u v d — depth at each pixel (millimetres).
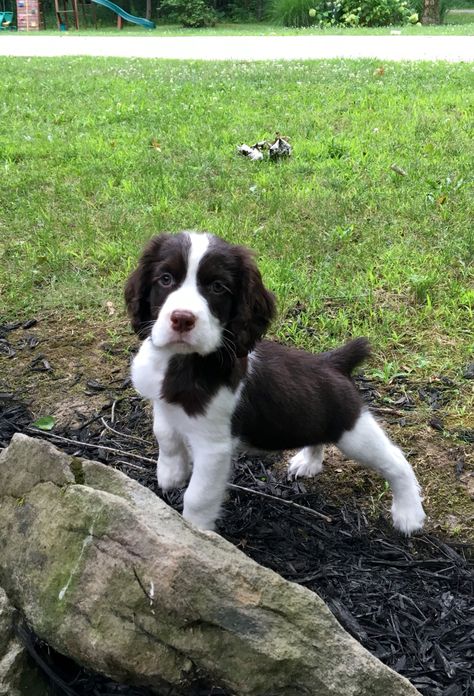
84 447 819
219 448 649
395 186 1509
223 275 615
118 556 454
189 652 438
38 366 975
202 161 1668
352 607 634
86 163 1674
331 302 1114
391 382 949
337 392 704
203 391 625
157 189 1495
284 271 1151
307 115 2096
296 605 457
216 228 1306
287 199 1432
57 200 1469
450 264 1210
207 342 585
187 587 442
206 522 665
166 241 642
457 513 759
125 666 437
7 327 1061
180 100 2367
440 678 573
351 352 750
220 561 460
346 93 2412
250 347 637
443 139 1812
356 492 789
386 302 1115
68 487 489
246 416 669
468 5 8047
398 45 4066
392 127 1952
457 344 1018
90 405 901
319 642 451
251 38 4891
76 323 1070
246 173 1604
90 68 3143
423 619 626
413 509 731
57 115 2170
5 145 1820
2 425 855
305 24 6035
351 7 5645
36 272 1182
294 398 682
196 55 3809
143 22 6793
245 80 2707
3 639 468
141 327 664
